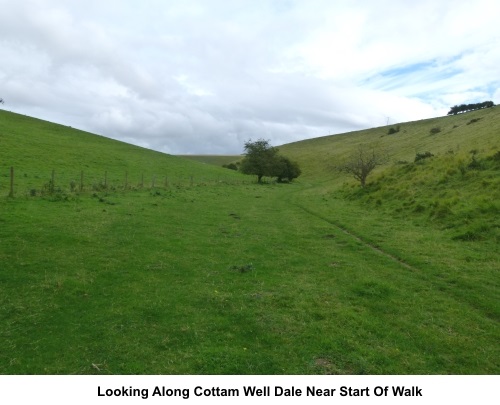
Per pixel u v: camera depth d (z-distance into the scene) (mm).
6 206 19219
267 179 88375
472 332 8414
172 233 17156
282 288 10781
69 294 9773
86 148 62562
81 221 17547
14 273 10820
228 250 14891
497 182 21078
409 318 9070
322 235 18344
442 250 14492
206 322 8547
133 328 8211
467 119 110375
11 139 53281
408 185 27906
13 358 7012
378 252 14977
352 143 141375
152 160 68000
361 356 7336
